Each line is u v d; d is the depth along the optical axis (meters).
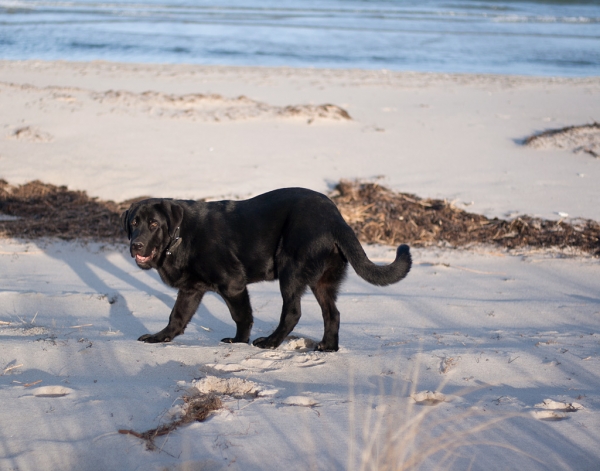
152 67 22.83
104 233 10.23
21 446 3.93
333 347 6.11
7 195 11.42
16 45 29.53
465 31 43.31
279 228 6.11
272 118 16.02
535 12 59.81
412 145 14.69
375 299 7.93
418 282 8.67
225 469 3.75
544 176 13.01
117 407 4.48
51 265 8.96
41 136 13.79
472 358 5.76
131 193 11.59
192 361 5.60
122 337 6.33
